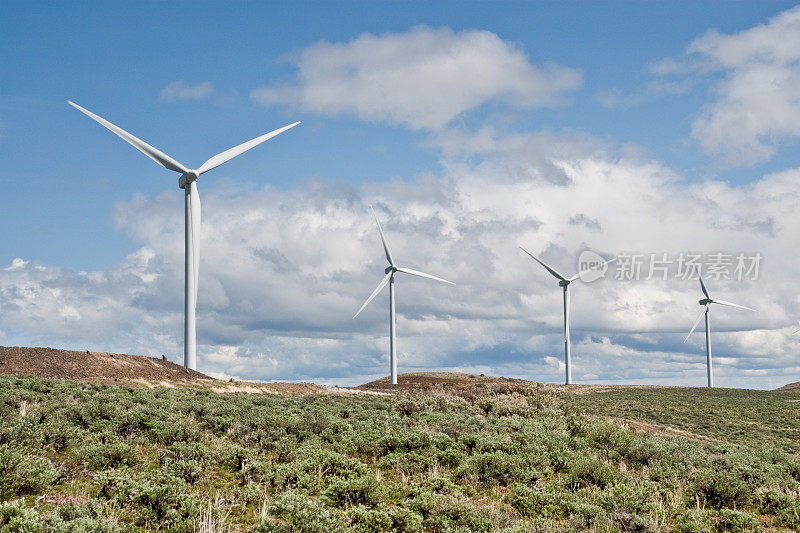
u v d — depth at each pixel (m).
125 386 47.88
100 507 13.10
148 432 22.14
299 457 19.75
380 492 16.08
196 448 19.12
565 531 14.25
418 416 35.44
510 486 19.08
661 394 101.12
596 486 18.80
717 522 16.66
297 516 13.02
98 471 16.59
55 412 23.36
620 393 102.50
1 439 17.92
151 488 14.14
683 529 15.51
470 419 34.03
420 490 16.33
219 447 20.22
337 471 18.61
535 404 46.94
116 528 11.91
